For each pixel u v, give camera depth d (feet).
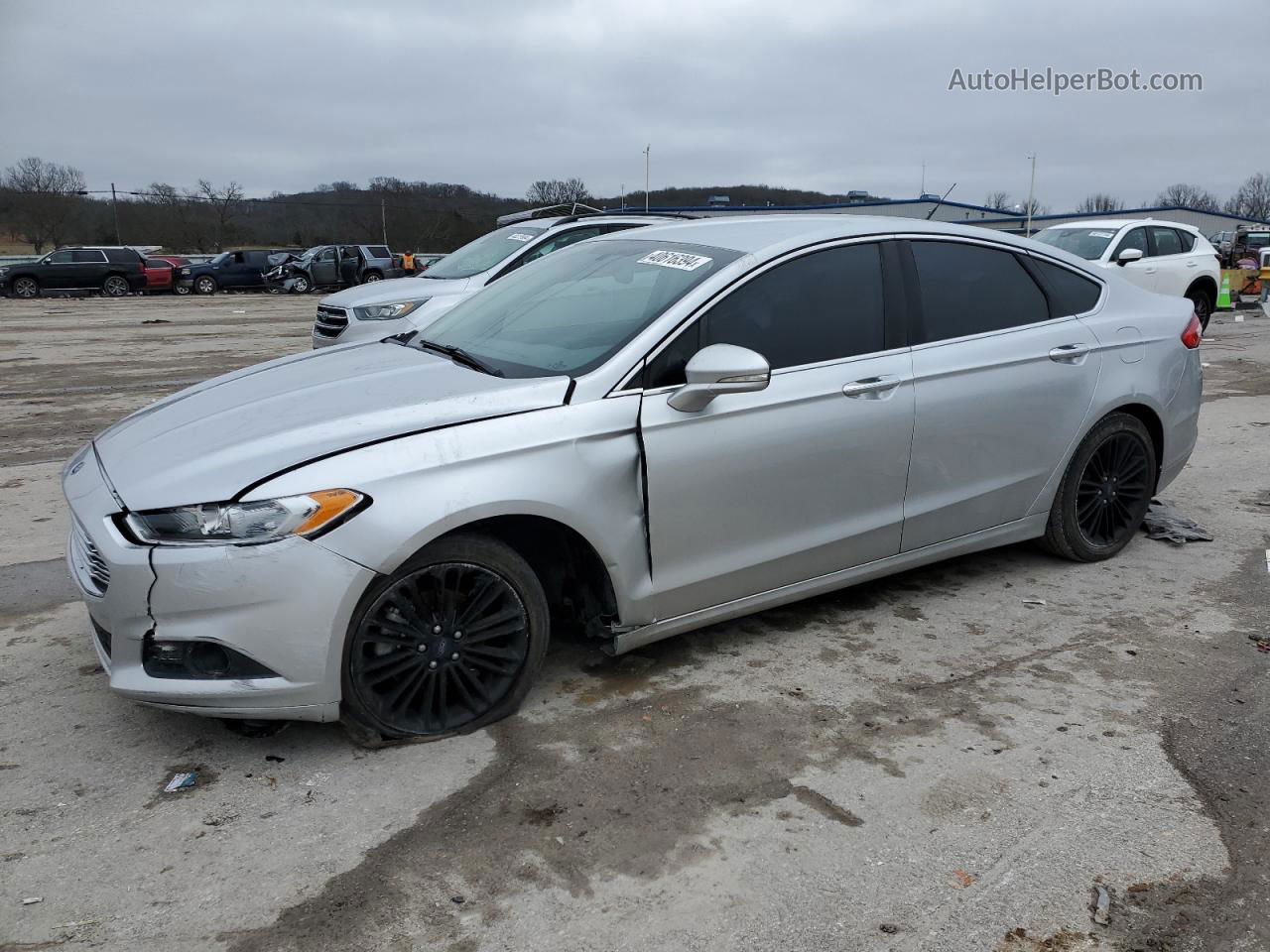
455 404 10.32
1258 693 11.46
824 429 12.00
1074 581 14.99
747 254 12.07
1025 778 9.71
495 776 9.73
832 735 10.53
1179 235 46.52
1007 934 7.65
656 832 8.86
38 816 9.04
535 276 14.32
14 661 12.16
